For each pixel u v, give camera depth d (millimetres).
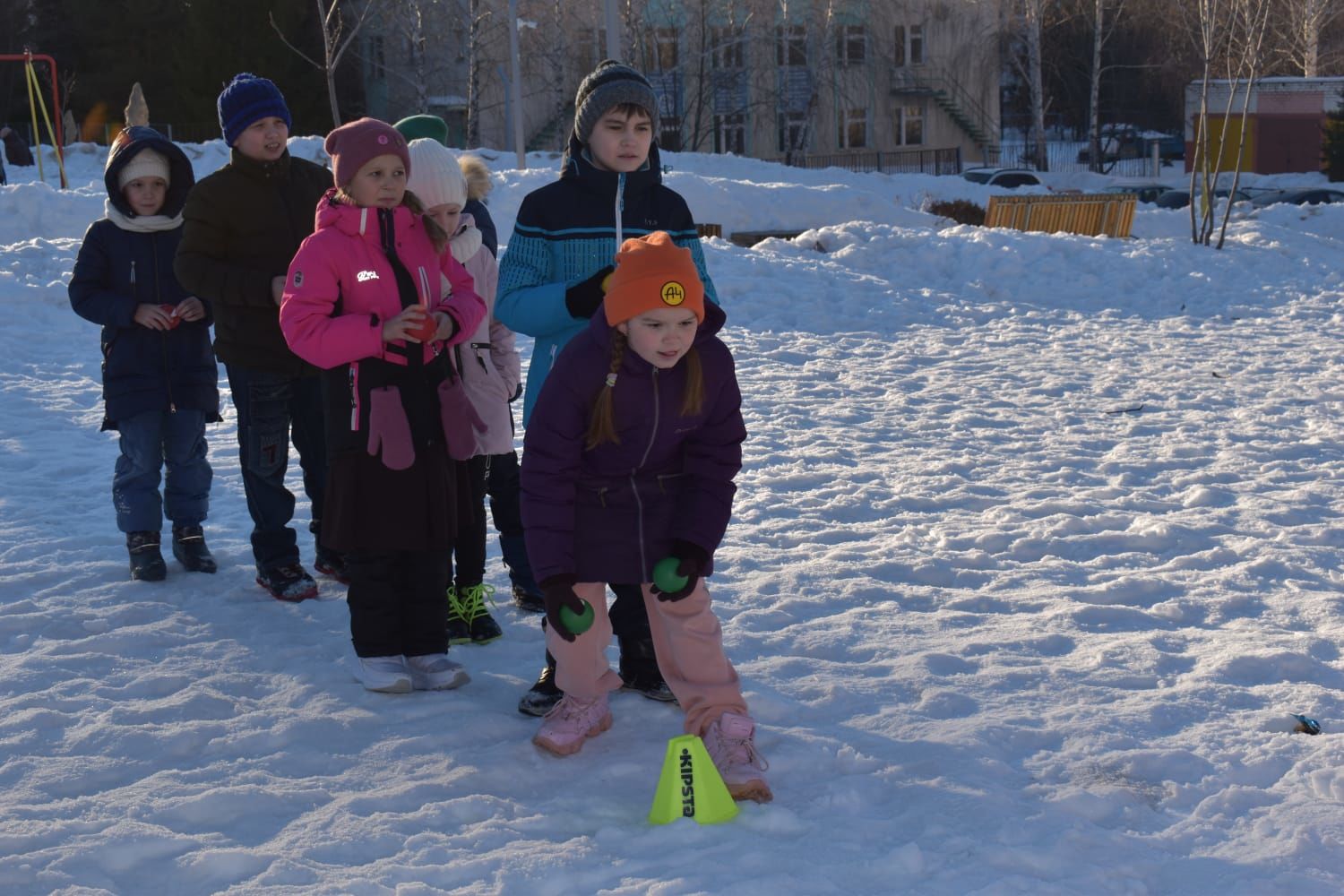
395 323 3793
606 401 3252
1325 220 23000
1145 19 55094
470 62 36781
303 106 40438
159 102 41469
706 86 41219
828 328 12883
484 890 2873
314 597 5008
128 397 5137
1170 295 14680
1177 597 5070
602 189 3879
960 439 8062
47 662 4273
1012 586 5223
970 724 3756
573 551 3348
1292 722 3785
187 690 4051
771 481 6961
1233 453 7477
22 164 28938
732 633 4570
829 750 3576
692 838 3109
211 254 4785
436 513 4000
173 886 2920
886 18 46188
